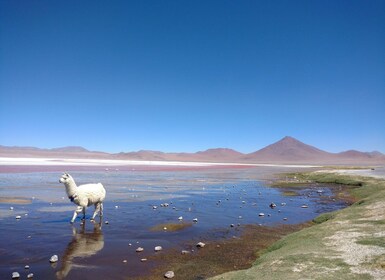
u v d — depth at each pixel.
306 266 10.20
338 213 19.95
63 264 12.30
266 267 10.60
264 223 20.41
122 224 18.83
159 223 19.30
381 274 9.20
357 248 11.66
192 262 12.98
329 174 57.69
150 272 11.84
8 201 25.34
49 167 78.12
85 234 16.47
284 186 44.31
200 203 27.58
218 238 16.64
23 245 14.38
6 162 94.19
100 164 108.12
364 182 42.91
